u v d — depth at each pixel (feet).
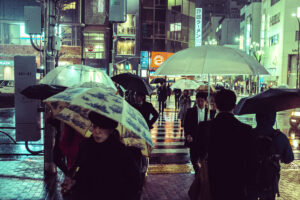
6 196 17.57
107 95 8.27
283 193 19.24
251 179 10.89
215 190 10.19
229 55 12.57
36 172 22.45
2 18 157.89
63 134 14.61
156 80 68.95
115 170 8.04
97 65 146.51
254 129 12.33
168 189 19.69
